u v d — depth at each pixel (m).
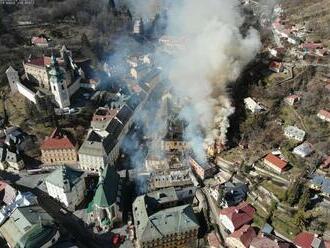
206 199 162.88
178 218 145.38
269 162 170.12
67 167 165.88
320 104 197.62
